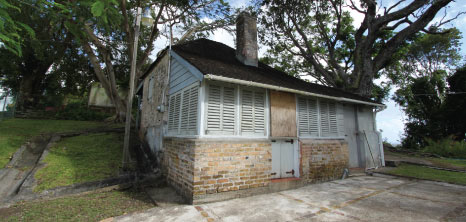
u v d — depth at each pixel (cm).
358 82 1339
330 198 453
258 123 525
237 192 462
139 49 1636
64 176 546
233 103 496
